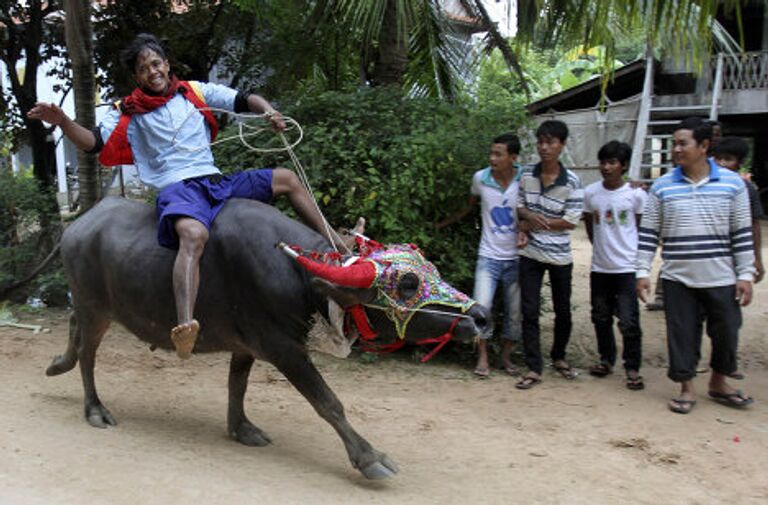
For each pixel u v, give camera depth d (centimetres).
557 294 637
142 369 638
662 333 804
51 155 1133
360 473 433
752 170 1945
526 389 614
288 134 698
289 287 412
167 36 1182
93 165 846
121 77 1093
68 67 1162
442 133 669
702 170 557
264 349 426
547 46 784
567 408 567
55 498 375
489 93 824
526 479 433
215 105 469
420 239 663
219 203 443
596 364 672
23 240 893
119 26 1077
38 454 432
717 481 439
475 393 601
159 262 439
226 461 441
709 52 756
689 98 1598
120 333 759
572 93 1734
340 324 399
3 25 1150
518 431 514
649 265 577
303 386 422
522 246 619
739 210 546
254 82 1289
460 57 913
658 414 556
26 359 652
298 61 1103
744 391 616
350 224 689
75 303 493
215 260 428
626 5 700
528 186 612
